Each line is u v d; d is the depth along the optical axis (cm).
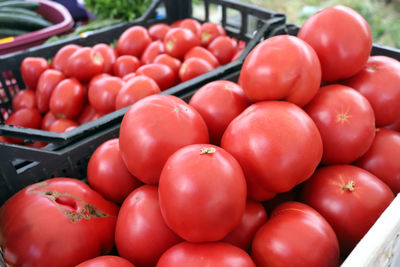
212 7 250
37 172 77
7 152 72
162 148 62
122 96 104
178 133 62
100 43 158
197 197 50
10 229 63
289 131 58
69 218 65
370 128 71
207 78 101
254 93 69
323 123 71
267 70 65
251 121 61
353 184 66
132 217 63
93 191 74
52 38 181
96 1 203
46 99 133
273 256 57
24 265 61
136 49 151
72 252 62
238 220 55
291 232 57
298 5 234
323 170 73
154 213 62
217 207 51
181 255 54
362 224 64
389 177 76
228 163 54
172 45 139
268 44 68
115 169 75
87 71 130
